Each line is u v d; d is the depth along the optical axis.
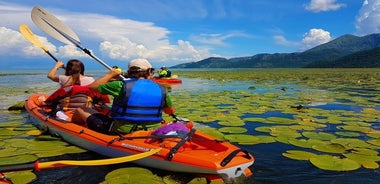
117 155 4.16
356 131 5.84
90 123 4.80
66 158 4.29
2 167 3.07
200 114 7.54
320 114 7.69
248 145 4.96
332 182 3.55
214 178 3.51
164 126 4.04
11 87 16.36
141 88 4.11
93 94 5.84
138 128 4.23
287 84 19.78
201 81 24.00
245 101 10.17
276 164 4.11
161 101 4.27
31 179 3.53
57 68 6.40
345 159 4.18
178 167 3.65
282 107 8.85
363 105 9.49
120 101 4.14
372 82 22.08
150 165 3.88
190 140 4.08
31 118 6.58
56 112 5.69
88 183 3.53
